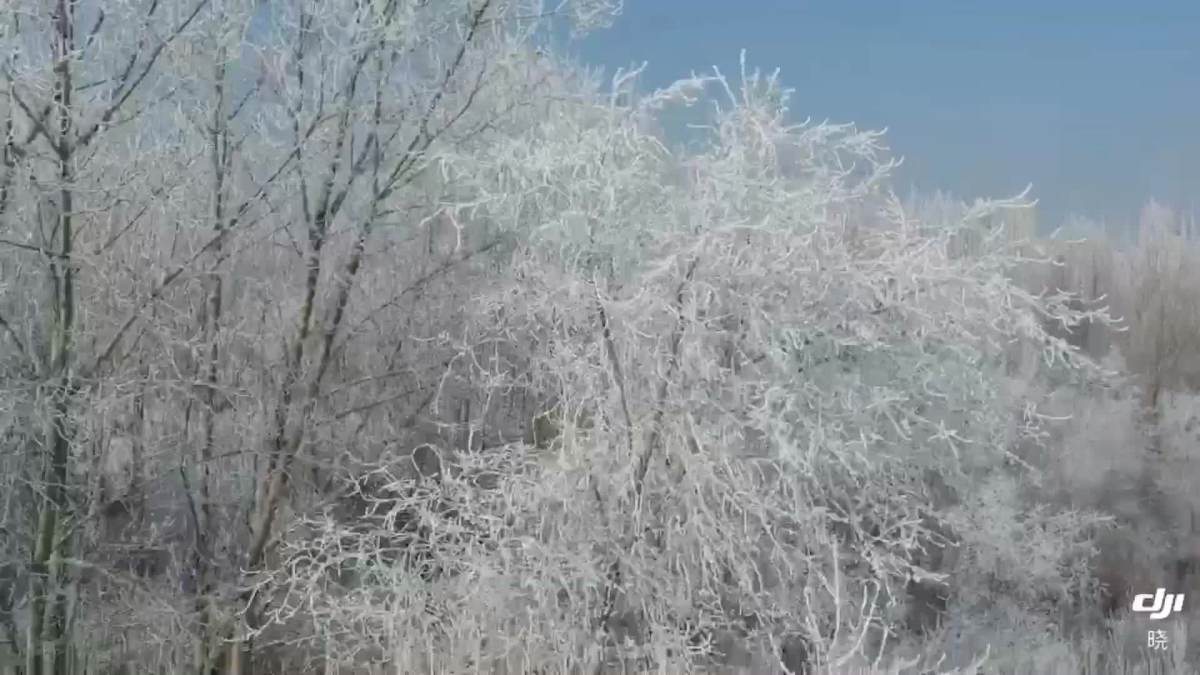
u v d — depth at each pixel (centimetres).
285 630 597
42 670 549
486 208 520
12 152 523
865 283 454
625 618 474
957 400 489
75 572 558
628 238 468
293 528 578
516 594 469
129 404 602
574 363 476
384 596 527
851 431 467
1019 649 555
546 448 505
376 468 595
